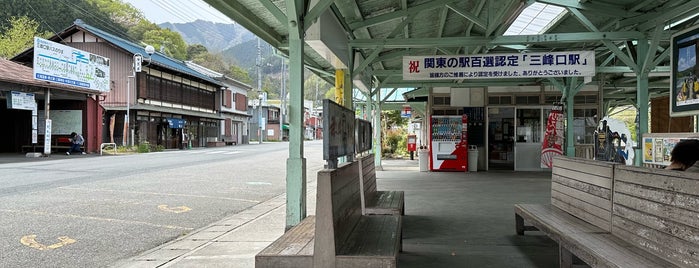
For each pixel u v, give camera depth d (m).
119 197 8.76
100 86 25.69
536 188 10.00
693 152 3.72
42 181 11.09
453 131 14.58
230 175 13.45
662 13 8.25
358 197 4.36
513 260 4.31
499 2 8.98
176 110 35.16
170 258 4.49
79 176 12.35
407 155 25.09
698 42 5.90
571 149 14.05
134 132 30.80
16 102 20.00
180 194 9.34
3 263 4.48
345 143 5.35
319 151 32.53
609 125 10.05
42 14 41.53
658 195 2.81
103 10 48.50
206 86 42.03
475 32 10.92
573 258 3.89
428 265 4.16
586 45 11.56
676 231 2.61
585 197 4.00
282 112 69.38
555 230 3.64
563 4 8.77
